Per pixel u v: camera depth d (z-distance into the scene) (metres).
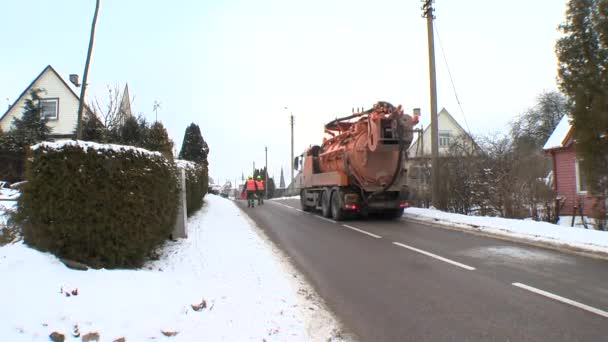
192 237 9.45
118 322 3.73
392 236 11.34
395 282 6.55
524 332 4.41
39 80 28.36
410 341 4.27
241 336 4.10
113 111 13.70
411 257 8.43
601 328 4.48
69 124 27.98
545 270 7.10
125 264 5.93
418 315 5.02
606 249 8.36
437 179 16.89
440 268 7.41
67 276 4.35
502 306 5.27
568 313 4.96
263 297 5.46
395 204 15.30
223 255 7.94
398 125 14.12
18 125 22.36
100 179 5.50
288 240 10.92
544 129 38.41
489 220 12.87
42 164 5.26
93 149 5.49
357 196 15.19
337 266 7.76
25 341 3.15
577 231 10.26
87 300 3.90
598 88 10.27
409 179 15.45
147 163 6.20
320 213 19.59
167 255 7.33
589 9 10.37
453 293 5.89
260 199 27.23
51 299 3.73
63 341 3.29
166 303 4.29
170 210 7.36
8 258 4.50
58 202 5.26
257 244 9.70
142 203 5.95
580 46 10.47
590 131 10.38
